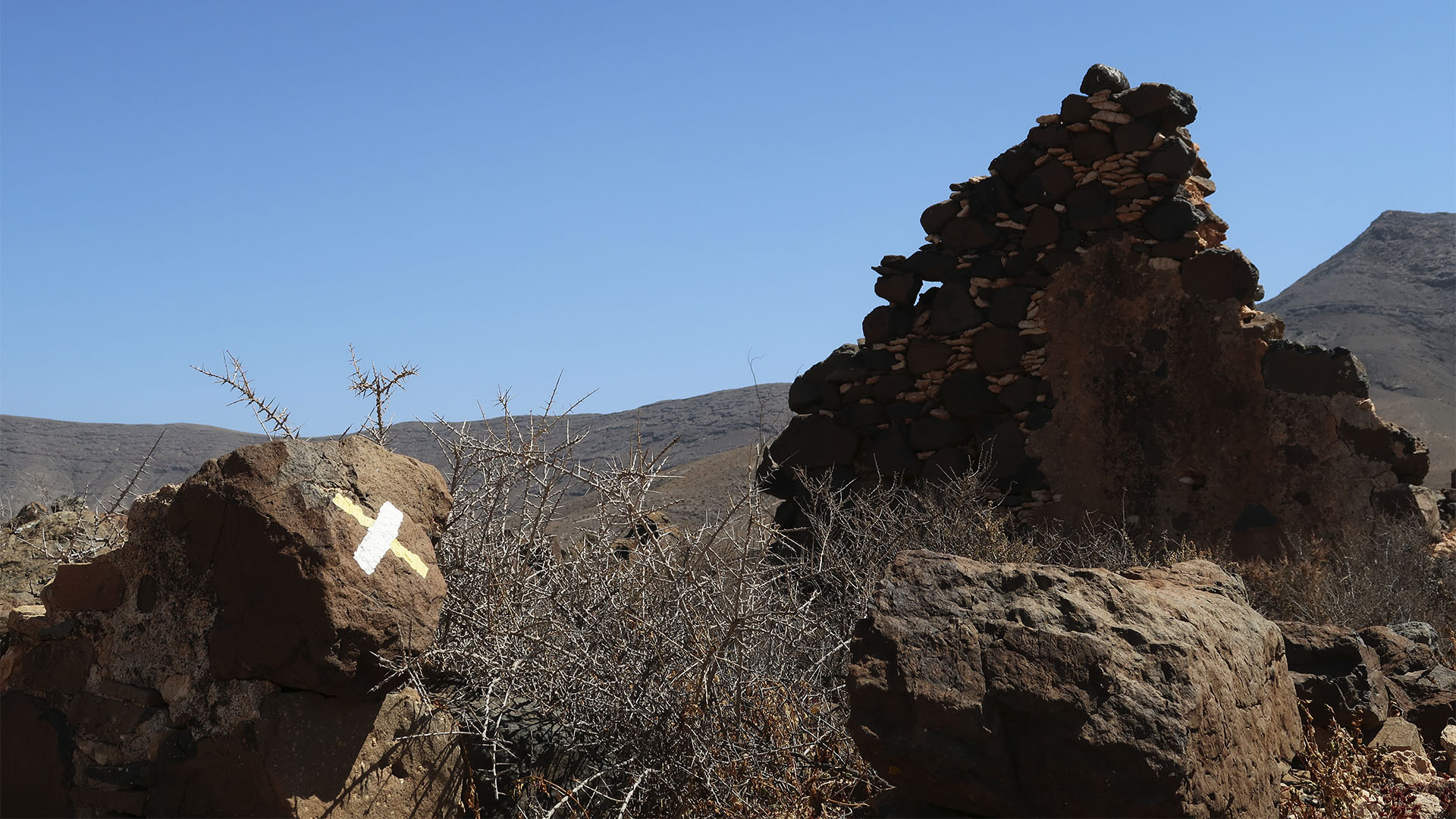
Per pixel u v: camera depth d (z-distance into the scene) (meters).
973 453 11.45
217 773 3.44
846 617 5.39
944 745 3.11
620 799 3.78
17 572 4.79
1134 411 10.92
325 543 3.37
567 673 3.96
